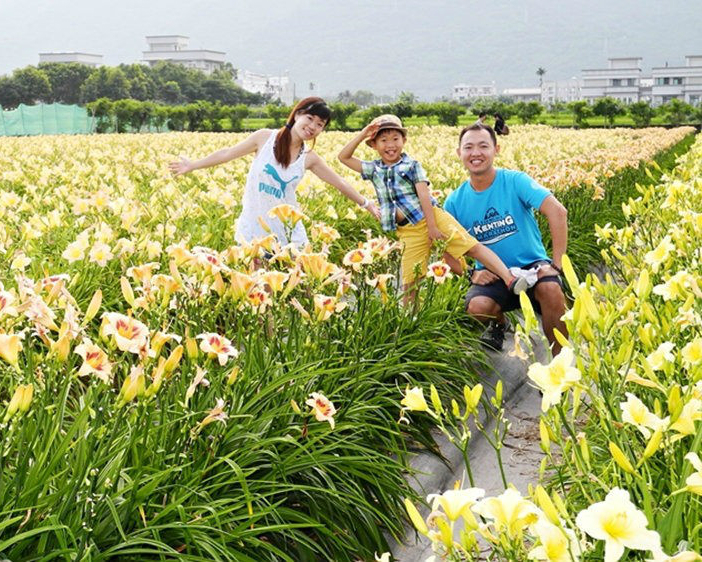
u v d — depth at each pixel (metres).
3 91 140.38
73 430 2.96
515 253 6.43
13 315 3.08
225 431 3.68
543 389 2.42
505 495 1.98
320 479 4.02
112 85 155.75
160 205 7.71
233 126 69.88
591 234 10.32
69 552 2.70
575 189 11.52
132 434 3.00
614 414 2.66
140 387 2.84
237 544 3.38
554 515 1.91
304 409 4.16
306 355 4.22
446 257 6.63
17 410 2.74
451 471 4.91
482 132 6.31
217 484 3.39
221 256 4.35
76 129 58.38
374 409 4.75
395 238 9.67
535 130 42.25
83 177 12.48
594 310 2.63
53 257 6.50
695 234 4.64
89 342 2.91
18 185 12.70
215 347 3.29
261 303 3.97
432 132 41.00
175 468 3.17
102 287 5.97
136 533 3.04
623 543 1.76
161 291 3.74
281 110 73.31
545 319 6.23
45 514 2.94
